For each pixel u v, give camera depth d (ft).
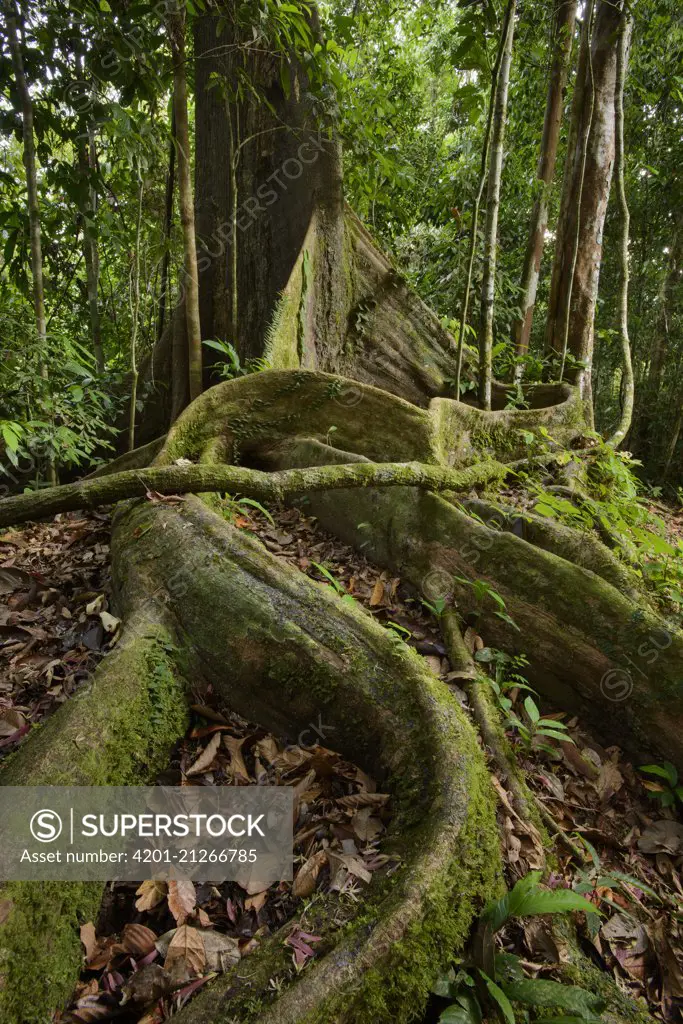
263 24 14.71
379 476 12.19
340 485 12.07
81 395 15.65
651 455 34.30
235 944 6.21
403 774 7.38
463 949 5.98
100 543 13.57
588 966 6.40
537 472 16.26
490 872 6.48
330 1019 5.06
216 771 8.16
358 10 30.68
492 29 15.07
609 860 7.88
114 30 13.35
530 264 26.81
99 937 6.41
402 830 6.80
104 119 14.01
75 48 14.17
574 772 8.98
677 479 32.91
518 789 8.00
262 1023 4.94
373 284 21.24
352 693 8.08
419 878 5.98
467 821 6.56
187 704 8.81
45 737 7.16
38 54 13.74
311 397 15.26
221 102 19.89
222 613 9.17
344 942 5.60
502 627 10.55
